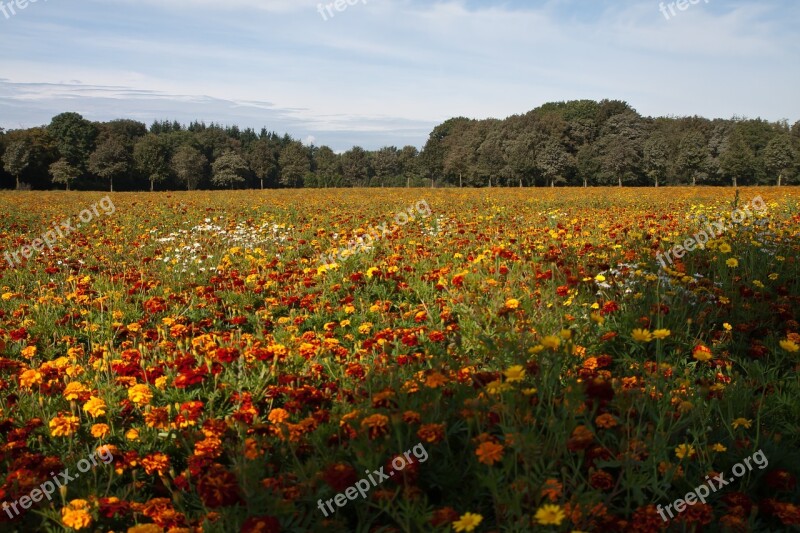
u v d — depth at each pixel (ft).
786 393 13.53
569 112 315.37
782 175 255.91
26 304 24.80
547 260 25.04
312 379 15.34
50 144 276.62
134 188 304.50
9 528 9.99
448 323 19.02
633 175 277.23
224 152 339.16
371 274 25.14
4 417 13.87
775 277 22.33
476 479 10.18
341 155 430.61
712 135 301.84
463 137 328.70
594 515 8.70
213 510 9.61
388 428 10.30
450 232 39.68
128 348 18.60
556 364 11.62
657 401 11.84
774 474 10.27
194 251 37.14
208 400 14.80
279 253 37.32
